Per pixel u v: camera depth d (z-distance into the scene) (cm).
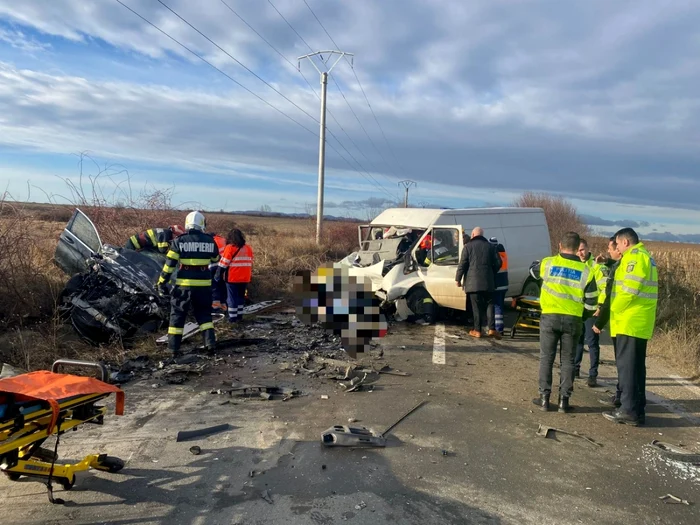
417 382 603
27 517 316
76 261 847
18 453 323
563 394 521
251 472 376
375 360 691
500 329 855
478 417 500
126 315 725
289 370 629
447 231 938
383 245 1047
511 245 1107
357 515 325
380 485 363
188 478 367
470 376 634
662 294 1049
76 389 332
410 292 946
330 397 541
